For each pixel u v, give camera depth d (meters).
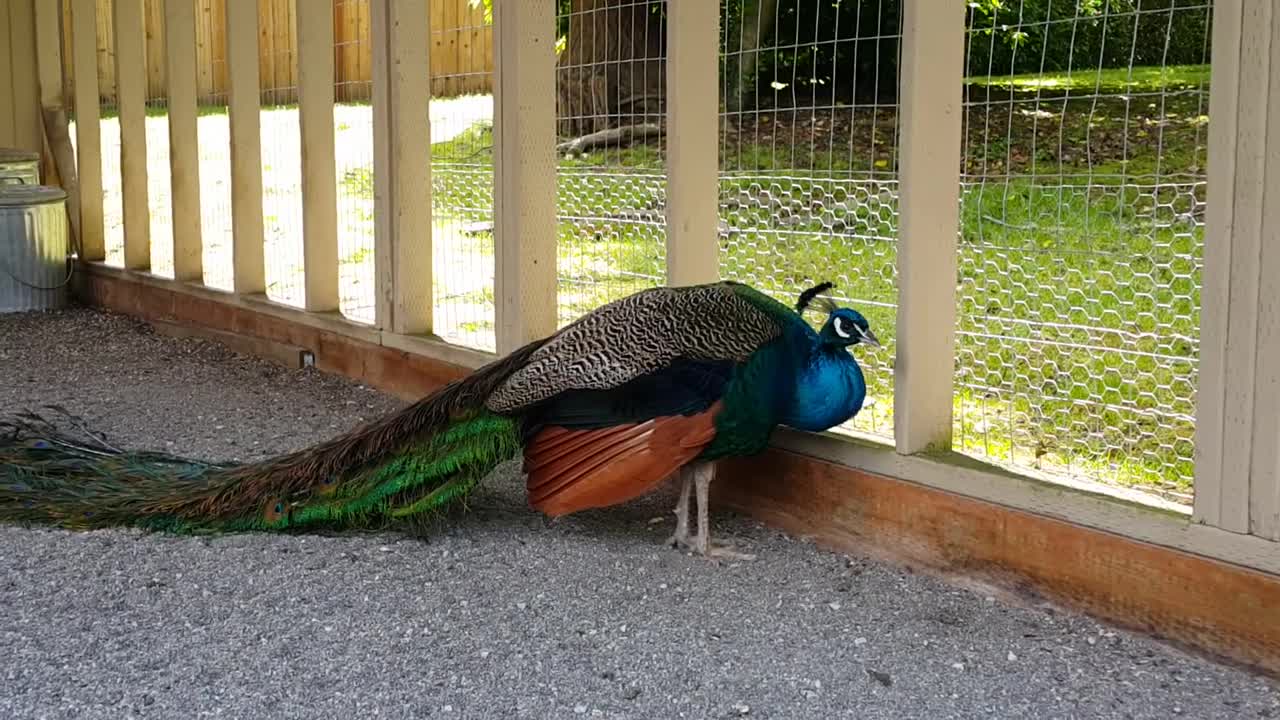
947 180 4.68
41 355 8.51
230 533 4.98
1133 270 6.77
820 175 8.66
